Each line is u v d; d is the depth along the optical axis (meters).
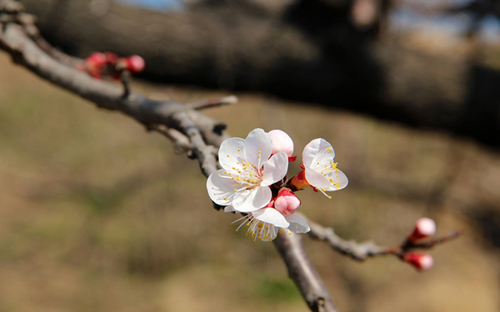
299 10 3.98
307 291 1.30
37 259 6.99
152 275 7.28
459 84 4.02
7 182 8.31
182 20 3.63
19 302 6.14
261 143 1.14
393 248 1.85
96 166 8.81
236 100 1.63
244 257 7.75
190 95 5.48
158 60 3.52
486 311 7.03
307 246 7.68
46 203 8.18
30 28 2.18
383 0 4.07
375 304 6.99
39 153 9.11
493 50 5.37
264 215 1.07
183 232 7.86
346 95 3.93
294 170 6.49
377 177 7.64
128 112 1.71
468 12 4.82
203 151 1.22
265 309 6.78
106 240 7.59
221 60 3.64
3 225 7.46
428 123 4.10
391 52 3.98
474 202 7.85
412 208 8.52
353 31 3.92
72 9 3.28
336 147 7.57
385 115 4.10
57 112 9.82
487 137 4.17
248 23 3.83
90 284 6.78
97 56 2.35
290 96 3.94
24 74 10.70
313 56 3.79
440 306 7.02
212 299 6.82
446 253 8.09
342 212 8.37
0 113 9.51
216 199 1.13
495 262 7.91
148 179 8.32
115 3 3.47
